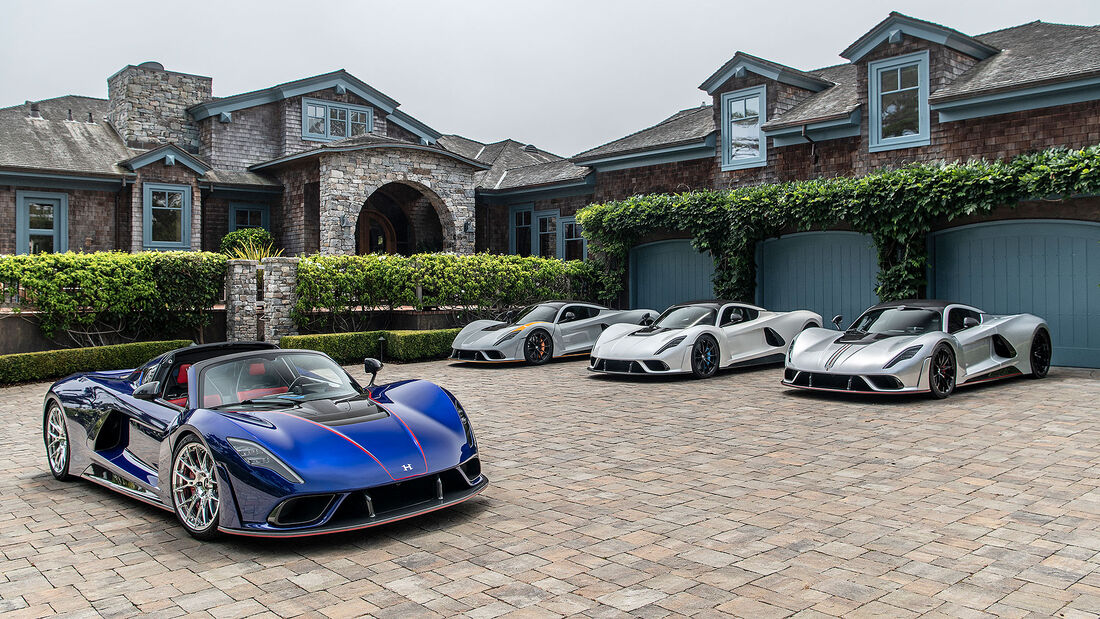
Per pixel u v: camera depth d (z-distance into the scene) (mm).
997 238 11242
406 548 3826
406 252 21969
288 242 19281
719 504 4492
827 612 2900
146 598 3232
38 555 3867
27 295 11203
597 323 13430
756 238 13891
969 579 3209
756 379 10094
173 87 19672
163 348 12055
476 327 12969
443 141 25859
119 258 12094
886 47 12922
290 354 5180
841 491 4695
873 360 7914
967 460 5383
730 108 15531
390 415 4402
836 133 13578
